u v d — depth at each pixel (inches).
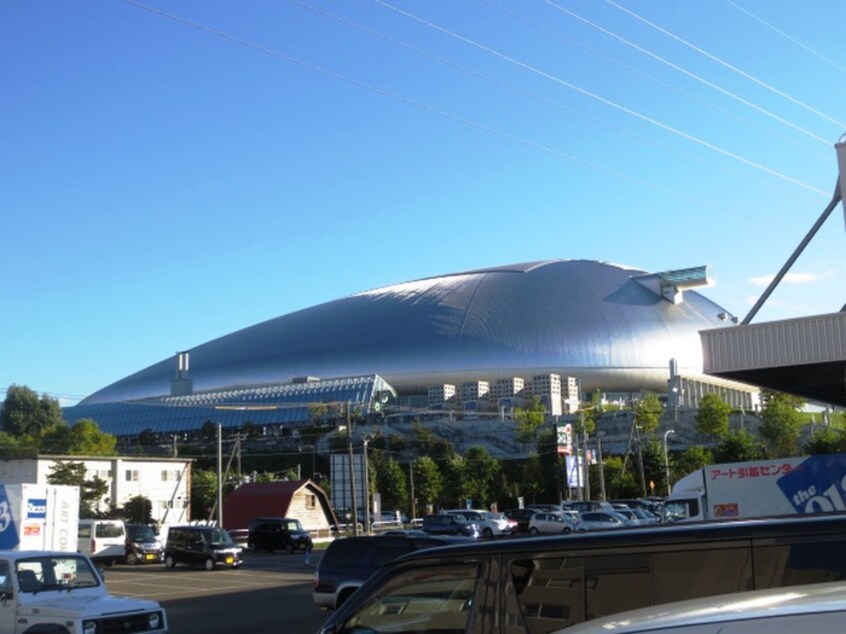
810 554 200.5
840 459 1052.5
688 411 4097.0
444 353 6250.0
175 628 863.7
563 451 3139.8
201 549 1706.4
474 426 4421.8
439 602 230.4
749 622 120.9
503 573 222.5
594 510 2309.3
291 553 2208.4
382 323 6712.6
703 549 209.2
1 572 544.1
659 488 3476.9
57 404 5369.1
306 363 6560.0
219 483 2325.3
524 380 6107.3
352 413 4055.1
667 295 6968.5
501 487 3666.3
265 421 5664.4
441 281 7244.1
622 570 214.2
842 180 900.6
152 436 5723.4
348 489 2800.2
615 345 6318.9
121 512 2674.7
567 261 7357.3
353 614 243.1
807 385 1085.1
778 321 872.9
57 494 1248.2
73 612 512.7
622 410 4360.2
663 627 127.0
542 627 215.5
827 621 116.6
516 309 6569.9
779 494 1082.1
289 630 836.6
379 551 780.6
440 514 2305.6
